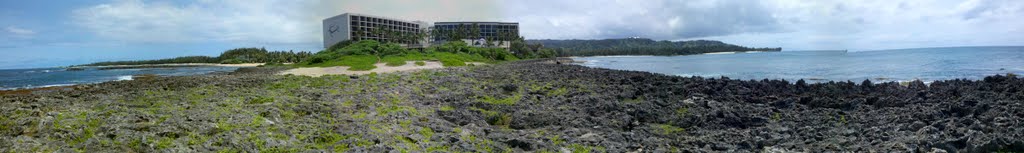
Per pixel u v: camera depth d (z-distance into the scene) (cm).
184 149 1054
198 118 1359
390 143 1184
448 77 3400
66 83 5250
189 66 12738
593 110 1816
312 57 8100
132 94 2356
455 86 2775
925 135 1252
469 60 8825
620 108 1841
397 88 2556
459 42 11538
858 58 10356
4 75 7975
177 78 4612
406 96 2231
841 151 1175
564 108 1862
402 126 1431
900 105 1862
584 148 1202
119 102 1912
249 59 14425
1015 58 8125
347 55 8044
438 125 1466
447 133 1359
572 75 3891
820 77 4609
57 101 2084
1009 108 1622
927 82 3609
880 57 10738
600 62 10762
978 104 1672
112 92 2775
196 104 1773
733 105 1967
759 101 2108
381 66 6244
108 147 1060
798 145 1247
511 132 1430
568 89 2616
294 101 1884
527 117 1627
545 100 2173
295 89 2502
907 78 4194
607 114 1742
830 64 7425
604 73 4206
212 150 1073
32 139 1115
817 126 1509
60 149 1040
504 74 4047
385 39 15238
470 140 1282
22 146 1048
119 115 1400
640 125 1595
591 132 1388
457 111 1759
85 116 1395
